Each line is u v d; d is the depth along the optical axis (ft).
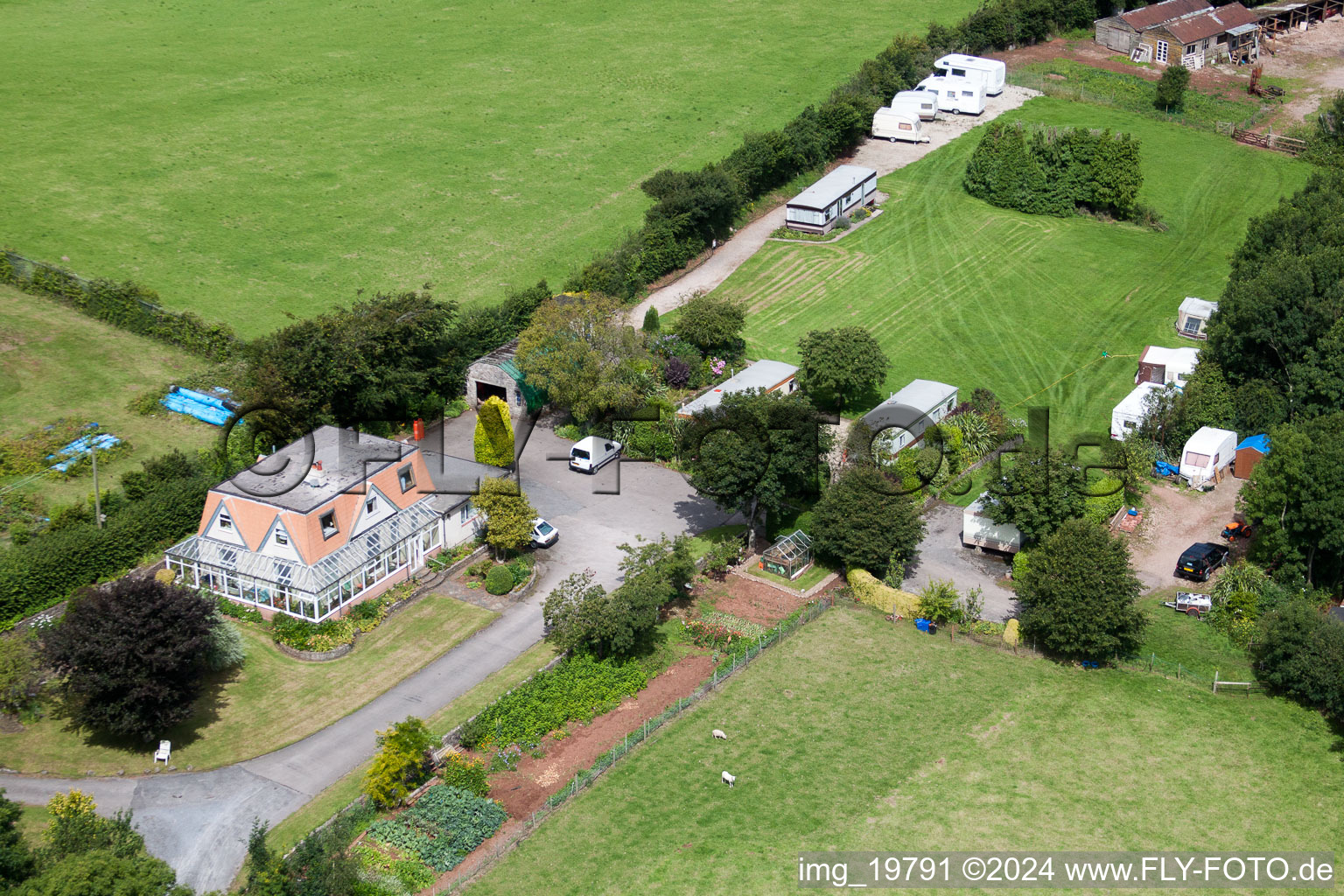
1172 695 255.09
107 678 221.25
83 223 437.58
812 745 239.91
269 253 426.92
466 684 251.39
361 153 504.84
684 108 552.41
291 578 262.47
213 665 248.73
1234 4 635.25
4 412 330.34
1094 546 258.37
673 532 303.48
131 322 370.94
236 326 379.76
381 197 470.39
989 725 246.06
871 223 470.80
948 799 226.99
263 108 542.57
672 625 274.36
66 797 216.33
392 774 218.18
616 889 205.05
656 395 350.02
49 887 179.63
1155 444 341.41
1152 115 552.00
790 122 501.15
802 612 277.85
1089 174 477.36
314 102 552.00
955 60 563.07
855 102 513.04
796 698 253.03
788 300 417.08
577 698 248.11
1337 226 375.04
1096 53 613.93
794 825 220.02
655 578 261.65
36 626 251.60
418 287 409.28
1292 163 515.50
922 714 248.73
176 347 365.81
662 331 385.70
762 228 465.88
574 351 331.36
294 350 316.19
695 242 438.81
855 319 408.05
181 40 615.57
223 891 201.87
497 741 236.43
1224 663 264.31
